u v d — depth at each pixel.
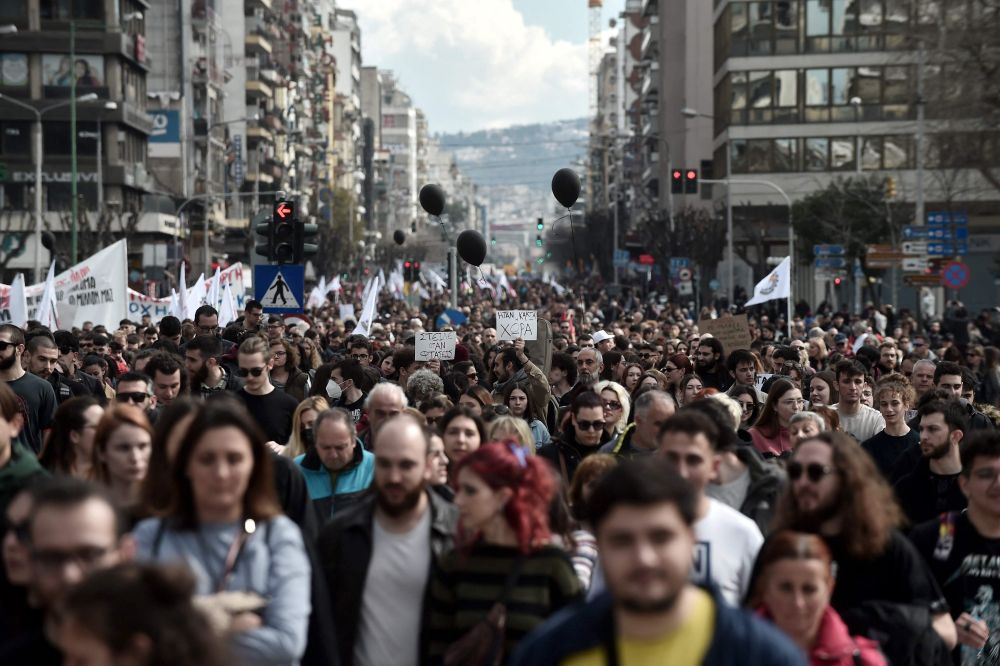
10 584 8.31
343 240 156.62
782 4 102.12
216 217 130.88
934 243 56.66
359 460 13.06
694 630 5.88
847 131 101.81
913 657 8.98
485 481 9.06
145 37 119.75
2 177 62.47
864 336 37.09
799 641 7.88
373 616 9.51
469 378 24.09
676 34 153.25
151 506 8.81
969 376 21.48
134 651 5.26
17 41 102.56
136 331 35.88
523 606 9.01
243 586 8.34
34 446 17.94
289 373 22.58
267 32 158.12
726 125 103.81
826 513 9.20
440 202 38.41
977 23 51.94
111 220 91.38
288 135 172.50
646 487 5.87
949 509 13.61
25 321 33.22
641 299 114.38
